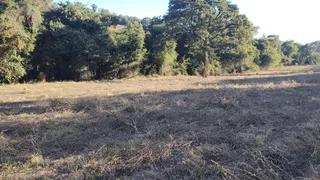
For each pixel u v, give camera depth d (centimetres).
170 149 412
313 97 861
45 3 2333
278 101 812
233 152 407
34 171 365
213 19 2714
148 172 347
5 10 1734
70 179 338
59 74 2198
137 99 824
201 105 754
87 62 2209
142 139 468
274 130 522
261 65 4244
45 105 767
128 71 2380
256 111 662
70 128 551
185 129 525
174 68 2797
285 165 367
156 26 2914
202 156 391
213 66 2920
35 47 2036
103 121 597
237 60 3192
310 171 339
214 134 486
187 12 2575
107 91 1141
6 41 1723
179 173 350
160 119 621
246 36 2808
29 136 502
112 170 359
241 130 522
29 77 2066
